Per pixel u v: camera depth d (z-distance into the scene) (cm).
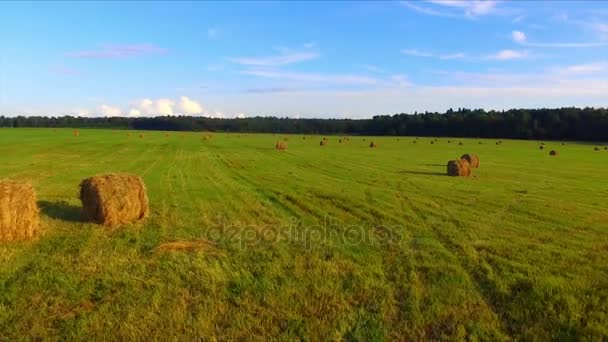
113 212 1405
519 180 2916
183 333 738
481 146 8000
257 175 2916
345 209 1747
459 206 1853
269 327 762
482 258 1112
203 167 3388
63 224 1409
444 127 14725
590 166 4134
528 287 923
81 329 737
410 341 732
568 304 841
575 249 1210
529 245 1240
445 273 1002
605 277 988
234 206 1766
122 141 6888
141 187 1498
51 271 978
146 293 873
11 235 1197
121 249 1149
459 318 798
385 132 16062
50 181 2466
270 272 991
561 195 2236
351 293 893
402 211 1716
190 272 975
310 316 799
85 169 3109
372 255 1127
